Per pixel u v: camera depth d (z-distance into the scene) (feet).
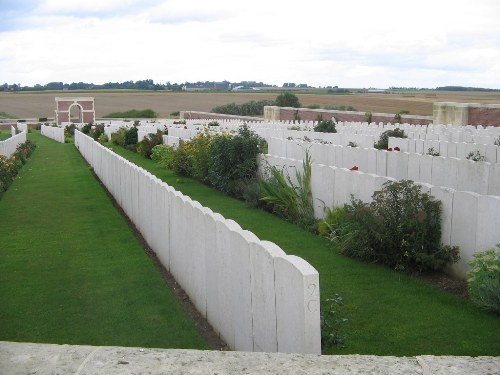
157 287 25.20
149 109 329.72
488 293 20.03
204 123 128.36
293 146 55.52
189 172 61.00
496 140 57.06
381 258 26.21
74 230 37.29
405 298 22.06
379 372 9.29
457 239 24.41
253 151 46.73
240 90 609.42
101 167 63.21
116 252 31.40
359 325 19.54
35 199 50.80
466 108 115.14
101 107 355.97
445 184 37.52
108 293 24.44
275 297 15.01
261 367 9.55
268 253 15.25
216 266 19.76
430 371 9.30
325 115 165.78
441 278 24.53
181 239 24.73
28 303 23.32
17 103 377.71
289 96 245.86
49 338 19.66
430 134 65.82
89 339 19.56
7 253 31.48
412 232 25.16
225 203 44.55
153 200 30.91
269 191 39.99
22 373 9.48
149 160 81.25
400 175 41.81
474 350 17.43
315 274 13.33
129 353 10.15
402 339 18.33
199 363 9.75
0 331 20.35
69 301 23.49
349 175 32.12
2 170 58.44
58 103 241.76
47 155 101.65
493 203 22.34
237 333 17.98
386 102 269.23
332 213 32.01
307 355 10.02
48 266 28.78
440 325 19.39
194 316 21.93
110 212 43.68
